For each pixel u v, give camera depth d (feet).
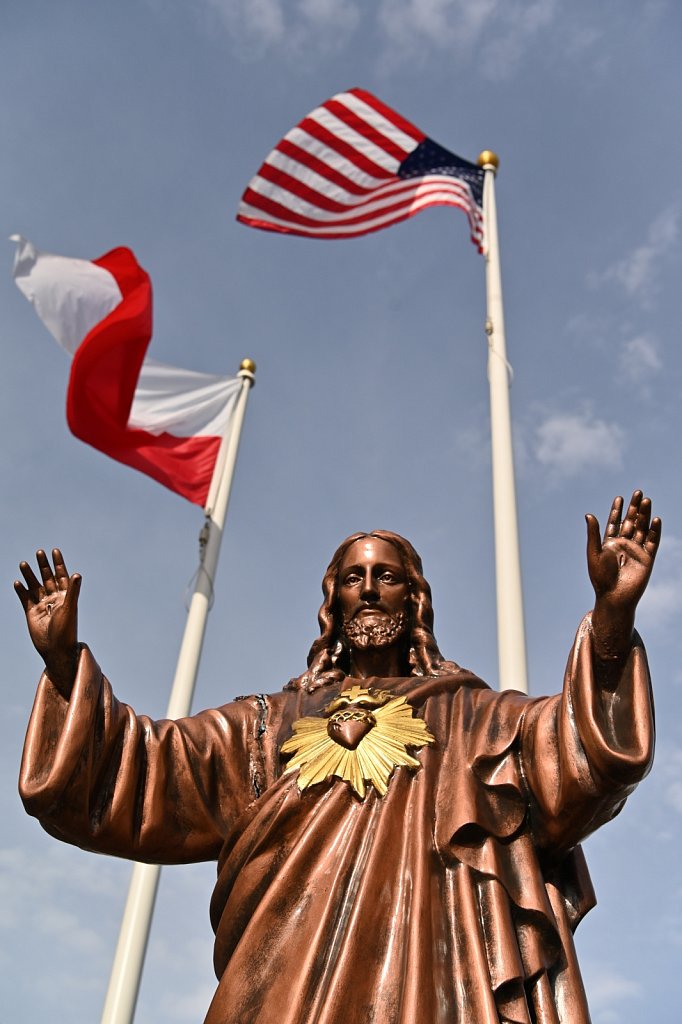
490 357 72.64
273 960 22.88
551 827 24.58
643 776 23.47
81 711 25.46
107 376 84.12
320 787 25.41
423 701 27.48
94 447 84.58
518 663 58.23
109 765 26.43
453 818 24.09
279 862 24.66
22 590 27.14
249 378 93.71
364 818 24.68
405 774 25.35
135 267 91.66
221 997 22.67
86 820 25.70
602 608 24.39
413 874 23.44
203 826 27.09
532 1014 22.68
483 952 22.41
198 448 89.10
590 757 23.59
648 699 23.99
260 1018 22.00
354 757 25.63
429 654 30.53
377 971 22.35
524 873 24.09
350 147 82.53
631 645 24.49
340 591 31.65
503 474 65.98
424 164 82.89
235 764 27.86
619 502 25.48
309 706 28.78
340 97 83.71
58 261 90.89
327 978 22.40
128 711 27.20
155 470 86.38
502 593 60.95
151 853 26.68
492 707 26.78
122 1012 62.75
